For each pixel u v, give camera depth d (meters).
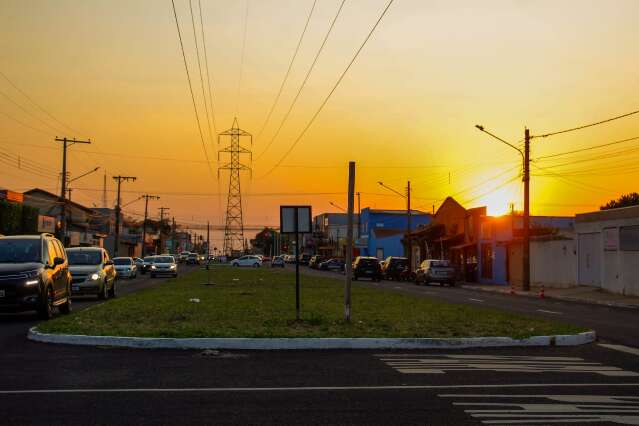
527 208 38.25
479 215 52.22
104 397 7.69
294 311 17.98
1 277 15.85
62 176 53.94
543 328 14.78
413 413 7.14
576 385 8.83
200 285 34.78
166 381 8.70
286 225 15.49
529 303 27.47
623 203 63.84
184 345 11.80
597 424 6.73
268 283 37.50
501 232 48.72
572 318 19.70
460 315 17.80
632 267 32.12
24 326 15.42
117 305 19.56
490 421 6.82
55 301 17.44
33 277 16.12
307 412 7.12
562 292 35.28
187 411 7.08
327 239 121.44
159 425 6.50
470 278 53.69
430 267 46.09
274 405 7.43
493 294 36.22
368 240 97.12
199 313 17.11
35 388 8.16
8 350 11.33
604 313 22.34
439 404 7.58
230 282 38.78
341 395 8.00
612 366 10.55
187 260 101.38
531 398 7.95
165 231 154.25
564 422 6.81
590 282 36.81
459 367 10.20
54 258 17.48
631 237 32.25
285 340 12.02
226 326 14.12
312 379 9.02
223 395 7.91
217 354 11.09
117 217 78.38
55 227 61.28
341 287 33.38
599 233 35.62
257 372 9.50
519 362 10.84
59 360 10.31
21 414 6.85
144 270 60.06
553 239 41.12
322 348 12.07
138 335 12.37
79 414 6.88
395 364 10.41
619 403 7.72
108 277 25.55
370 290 31.03
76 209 83.56
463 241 55.53
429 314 17.92
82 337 12.06
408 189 59.22
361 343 12.23
